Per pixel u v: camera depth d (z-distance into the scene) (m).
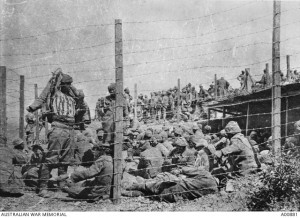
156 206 6.71
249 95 13.76
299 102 12.59
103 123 7.60
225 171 7.95
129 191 7.43
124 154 11.32
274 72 7.61
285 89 12.41
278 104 7.54
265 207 6.14
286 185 6.11
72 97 8.57
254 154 7.81
